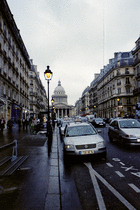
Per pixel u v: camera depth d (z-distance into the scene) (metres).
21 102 31.92
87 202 3.22
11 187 3.86
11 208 2.97
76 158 6.77
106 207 3.03
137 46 31.14
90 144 6.20
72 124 8.21
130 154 7.11
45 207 2.99
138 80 31.58
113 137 10.01
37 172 4.91
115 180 4.25
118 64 44.69
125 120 9.66
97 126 25.36
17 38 26.92
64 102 160.12
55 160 6.27
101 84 58.25
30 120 30.80
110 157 6.68
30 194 3.50
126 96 43.03
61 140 12.77
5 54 21.33
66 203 3.20
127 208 2.98
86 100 92.06
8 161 5.95
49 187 3.84
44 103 84.88
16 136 13.63
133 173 4.71
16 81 27.91
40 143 10.29
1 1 19.16
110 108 49.25
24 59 34.50
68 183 4.19
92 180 4.31
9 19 22.48
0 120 18.42
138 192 3.55
